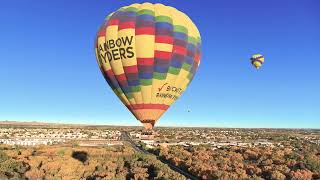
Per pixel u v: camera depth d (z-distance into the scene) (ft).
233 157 388.98
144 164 310.86
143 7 158.30
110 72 156.35
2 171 282.36
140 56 150.20
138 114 154.40
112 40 153.48
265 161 353.51
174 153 386.32
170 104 156.97
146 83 151.12
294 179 281.13
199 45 163.73
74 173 286.87
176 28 154.81
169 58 151.74
